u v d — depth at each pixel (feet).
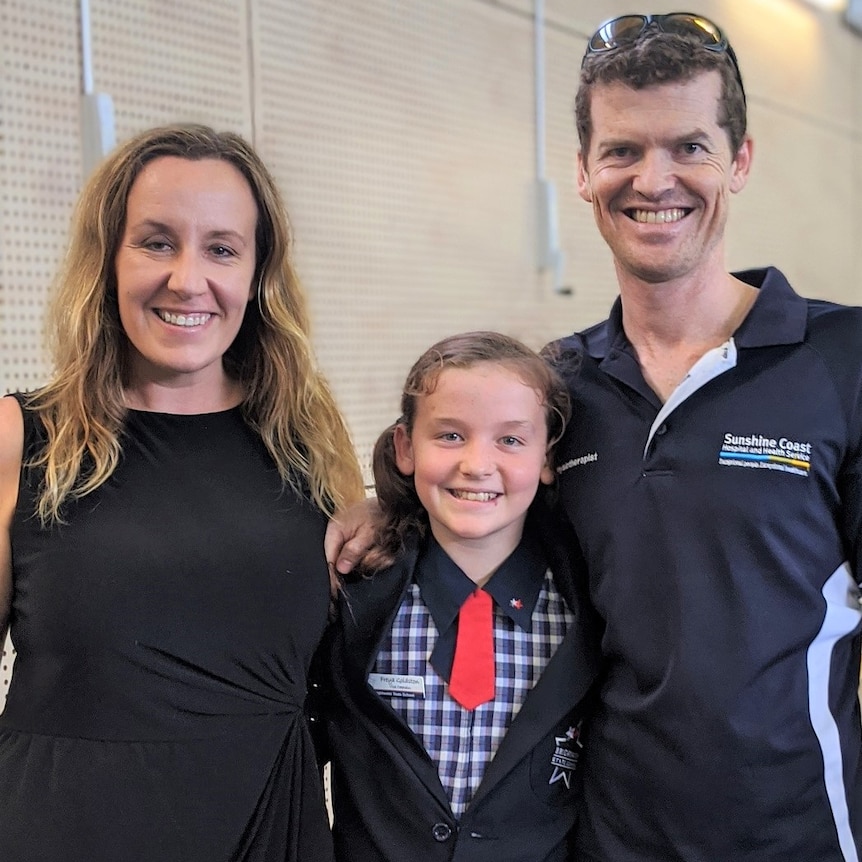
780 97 16.11
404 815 4.19
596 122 4.17
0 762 3.79
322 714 4.60
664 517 4.03
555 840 4.26
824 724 3.98
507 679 4.35
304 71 8.95
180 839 3.78
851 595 4.08
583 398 4.47
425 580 4.48
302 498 4.42
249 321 4.62
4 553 3.89
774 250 16.17
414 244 10.21
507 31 11.26
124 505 3.96
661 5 13.55
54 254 7.14
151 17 7.66
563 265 12.10
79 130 7.25
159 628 3.86
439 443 4.39
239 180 4.20
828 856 3.97
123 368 4.28
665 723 3.92
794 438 3.93
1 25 6.79
